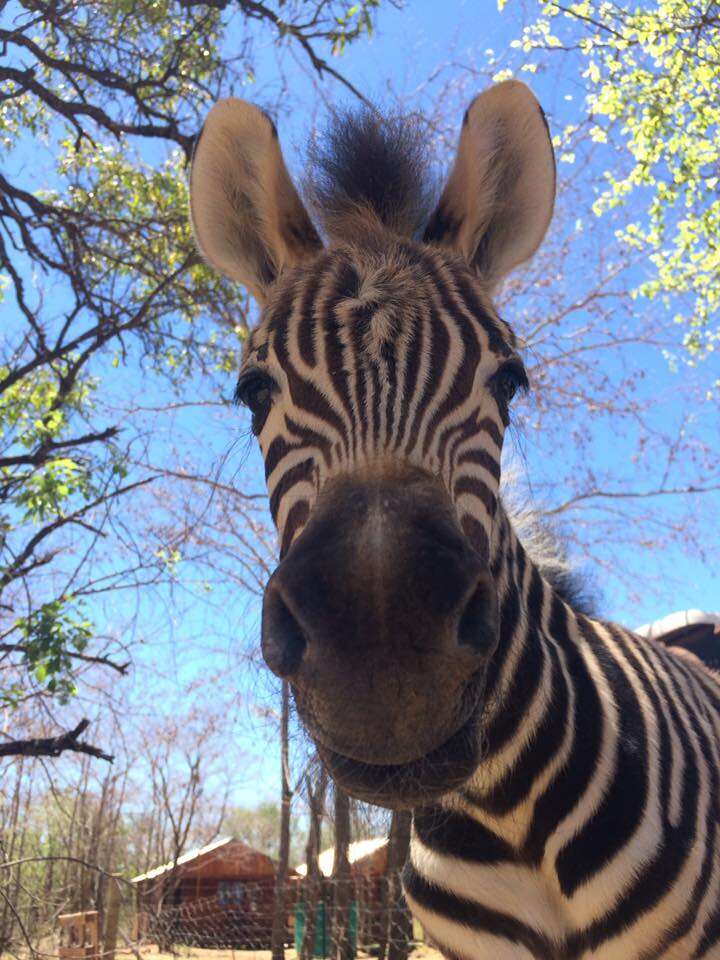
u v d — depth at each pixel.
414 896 0.54
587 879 0.47
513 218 0.59
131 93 1.58
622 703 0.52
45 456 1.44
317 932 2.29
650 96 1.57
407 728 0.33
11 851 1.83
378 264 0.48
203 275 1.68
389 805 0.35
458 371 0.44
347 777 0.35
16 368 1.59
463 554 0.35
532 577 0.57
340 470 0.41
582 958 0.48
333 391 0.43
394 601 0.34
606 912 0.47
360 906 2.21
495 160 0.59
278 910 2.24
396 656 0.33
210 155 0.58
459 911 0.50
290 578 0.35
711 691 0.66
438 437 0.42
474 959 0.50
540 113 0.57
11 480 1.42
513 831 0.49
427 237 0.57
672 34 1.48
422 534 0.35
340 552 0.35
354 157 0.57
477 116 0.56
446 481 0.42
